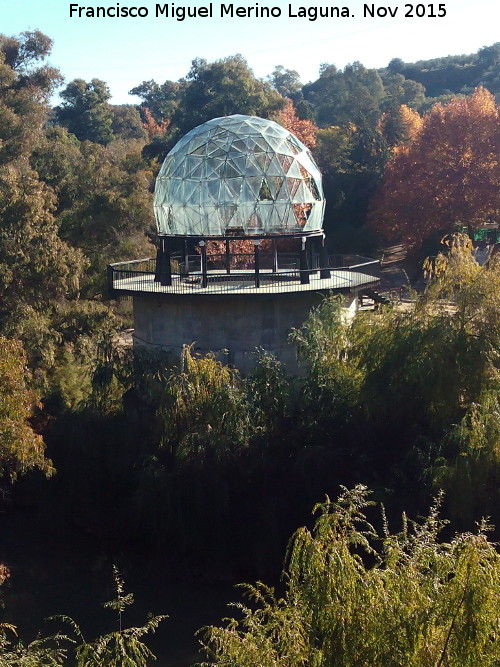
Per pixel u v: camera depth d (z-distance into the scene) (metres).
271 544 20.34
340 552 9.35
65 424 26.19
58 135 52.81
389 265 60.69
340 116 103.06
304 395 22.05
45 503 25.25
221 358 26.70
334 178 64.31
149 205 40.12
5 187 30.86
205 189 27.75
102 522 24.52
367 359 20.92
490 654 8.91
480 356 19.06
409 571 9.10
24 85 55.16
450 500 17.45
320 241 29.38
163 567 22.23
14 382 20.19
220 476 21.23
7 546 24.02
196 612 20.03
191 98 67.88
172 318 27.25
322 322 23.28
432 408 19.77
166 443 22.62
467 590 8.73
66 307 32.72
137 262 32.81
